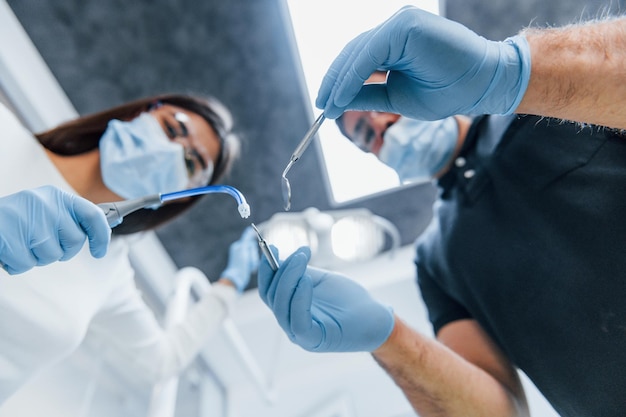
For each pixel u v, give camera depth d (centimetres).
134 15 114
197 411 139
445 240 92
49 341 69
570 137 76
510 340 80
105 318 88
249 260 130
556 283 73
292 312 64
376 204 161
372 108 65
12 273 52
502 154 85
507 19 132
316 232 130
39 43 111
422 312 157
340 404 145
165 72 123
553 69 53
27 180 73
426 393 76
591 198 71
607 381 68
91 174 85
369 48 56
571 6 130
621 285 66
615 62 50
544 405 139
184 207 98
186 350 104
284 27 121
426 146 94
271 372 146
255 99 132
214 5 117
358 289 75
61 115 116
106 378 110
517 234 80
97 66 118
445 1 128
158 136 86
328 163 146
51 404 88
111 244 88
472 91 57
